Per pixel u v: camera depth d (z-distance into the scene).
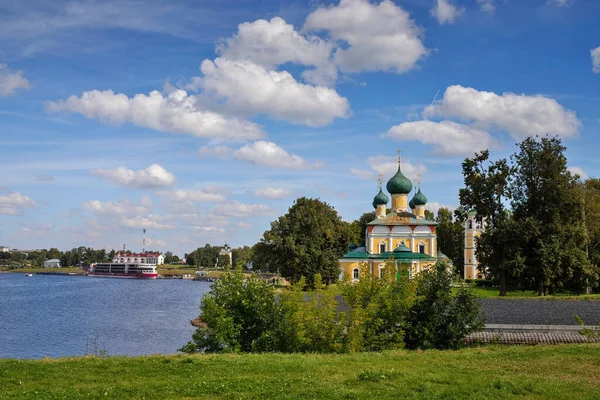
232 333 32.66
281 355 28.55
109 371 24.36
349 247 119.06
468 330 35.91
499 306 53.78
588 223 82.06
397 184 112.38
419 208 118.38
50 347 62.66
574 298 58.78
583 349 28.81
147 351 60.16
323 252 108.81
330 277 109.25
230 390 20.66
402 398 19.56
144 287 197.62
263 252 112.00
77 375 23.64
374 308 34.12
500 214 75.00
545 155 73.19
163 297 145.25
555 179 71.75
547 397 19.70
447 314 35.59
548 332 42.28
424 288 36.09
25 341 67.00
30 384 22.19
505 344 39.00
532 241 72.31
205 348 33.94
